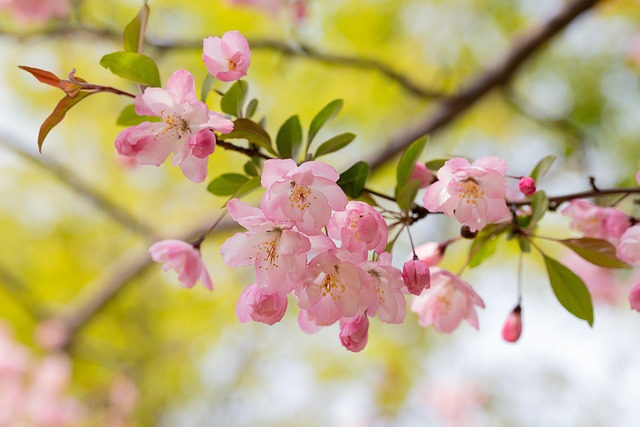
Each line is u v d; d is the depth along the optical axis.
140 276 5.50
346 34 5.76
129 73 1.60
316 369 7.91
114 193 6.70
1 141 5.28
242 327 7.56
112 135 6.38
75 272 7.64
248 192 1.62
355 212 1.52
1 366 5.73
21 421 5.73
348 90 5.73
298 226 1.47
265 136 1.67
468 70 5.86
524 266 6.02
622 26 5.71
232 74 1.55
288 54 4.37
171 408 7.83
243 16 5.31
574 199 1.97
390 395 7.18
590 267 4.70
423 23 5.90
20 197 7.41
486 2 5.88
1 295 6.87
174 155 1.54
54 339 5.57
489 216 1.60
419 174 1.82
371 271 1.56
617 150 5.64
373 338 7.30
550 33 4.56
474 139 6.22
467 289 1.82
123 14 5.20
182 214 6.58
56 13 4.32
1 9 4.41
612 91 5.75
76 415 5.94
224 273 6.86
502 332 2.03
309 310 1.57
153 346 7.50
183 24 5.38
